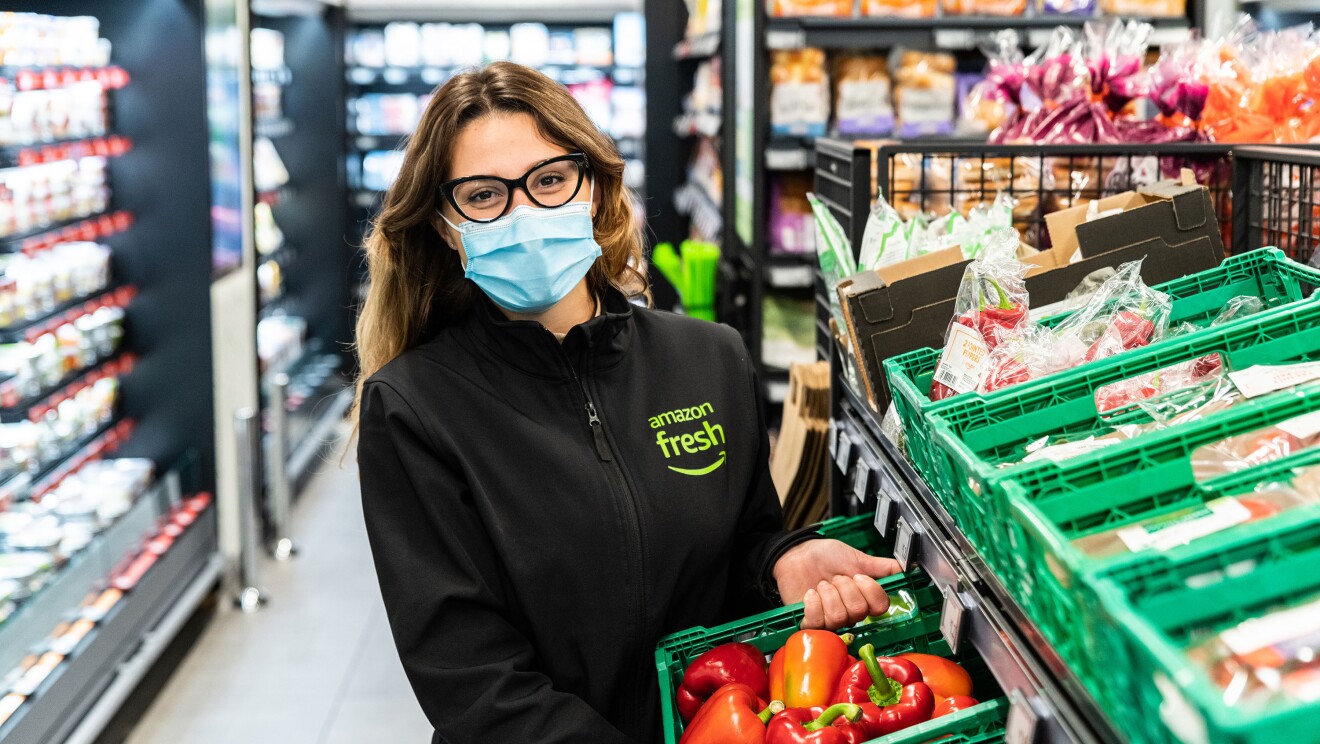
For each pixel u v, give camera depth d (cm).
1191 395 115
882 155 200
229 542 469
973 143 200
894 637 157
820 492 246
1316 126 204
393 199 157
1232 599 75
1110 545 87
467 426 154
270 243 671
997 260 146
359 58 803
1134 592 76
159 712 368
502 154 150
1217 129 214
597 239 165
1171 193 152
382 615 444
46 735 302
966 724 121
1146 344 132
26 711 292
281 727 357
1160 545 84
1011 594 103
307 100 745
